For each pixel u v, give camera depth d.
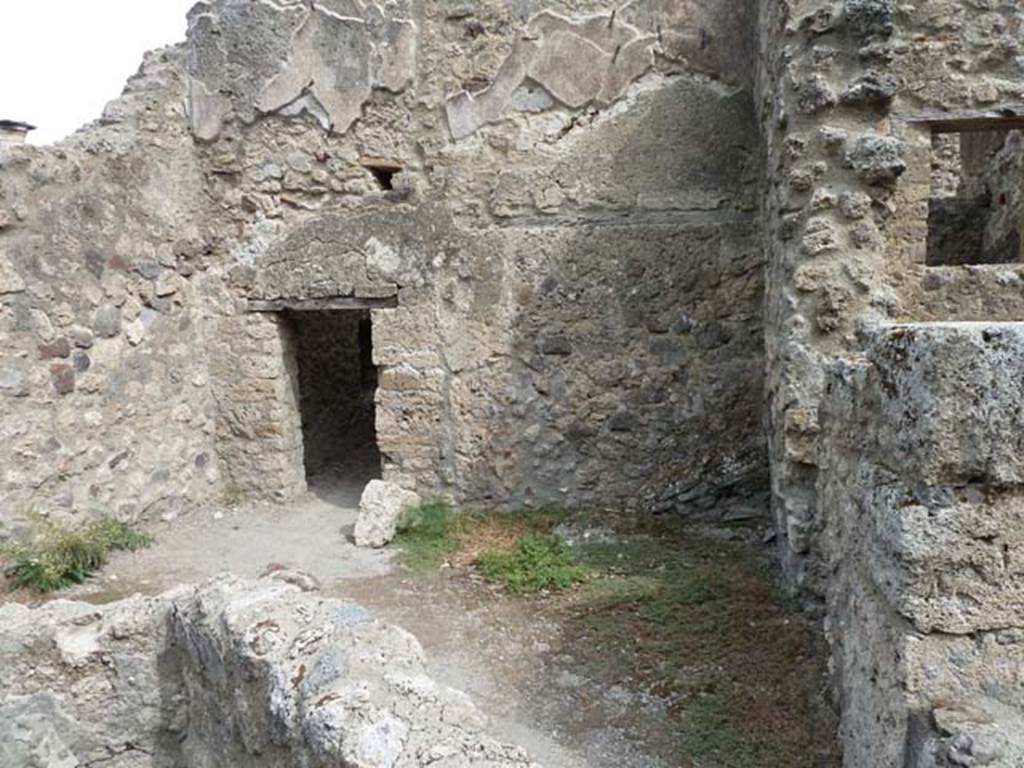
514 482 5.21
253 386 5.54
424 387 5.25
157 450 5.15
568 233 5.00
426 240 5.14
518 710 2.94
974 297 3.62
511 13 4.90
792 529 3.62
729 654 3.25
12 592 4.00
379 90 5.11
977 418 1.75
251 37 5.20
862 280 3.56
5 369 4.25
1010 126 3.71
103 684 2.89
